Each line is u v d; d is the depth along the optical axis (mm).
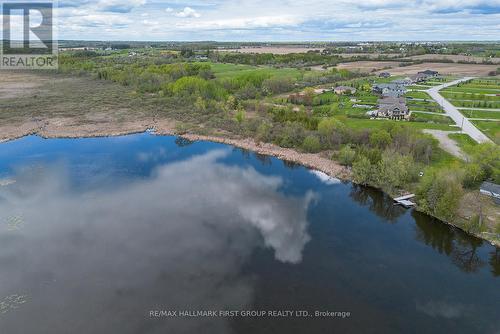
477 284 39562
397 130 78125
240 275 39750
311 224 51312
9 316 33969
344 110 112125
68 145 83812
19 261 41656
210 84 131125
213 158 78375
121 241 45781
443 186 52531
